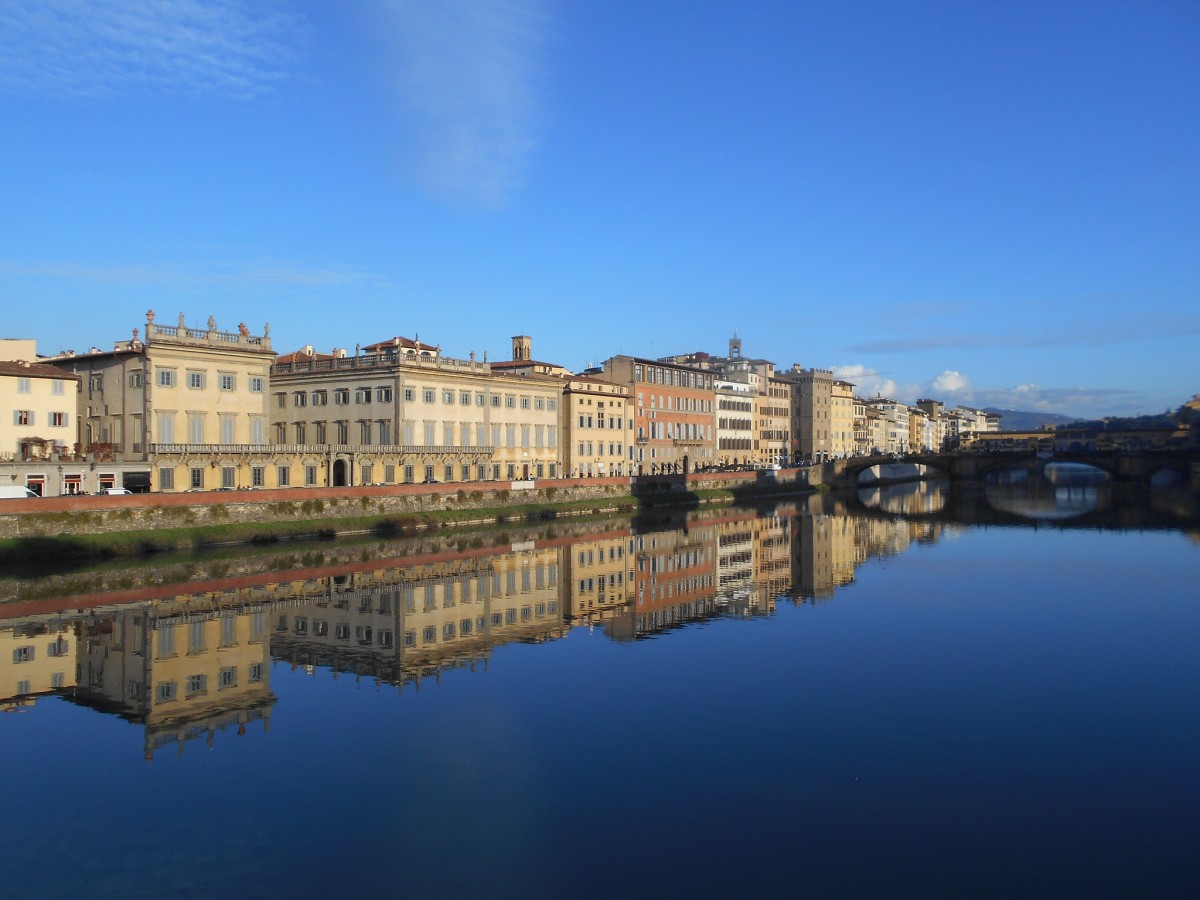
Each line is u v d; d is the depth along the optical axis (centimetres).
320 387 11850
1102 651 4631
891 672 4231
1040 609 5775
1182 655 4538
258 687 3994
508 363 14450
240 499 8862
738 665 4375
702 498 14975
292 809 2739
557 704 3744
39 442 8694
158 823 2650
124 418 9462
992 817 2669
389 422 11194
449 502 11006
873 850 2464
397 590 6412
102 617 5362
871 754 3161
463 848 2486
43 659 4444
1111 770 3019
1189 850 2461
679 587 6712
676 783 2914
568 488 12769
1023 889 2261
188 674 4203
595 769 3033
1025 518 12412
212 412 9762
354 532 9619
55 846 2511
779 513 13312
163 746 3275
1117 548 8906
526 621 5447
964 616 5556
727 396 19162
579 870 2364
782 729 3438
